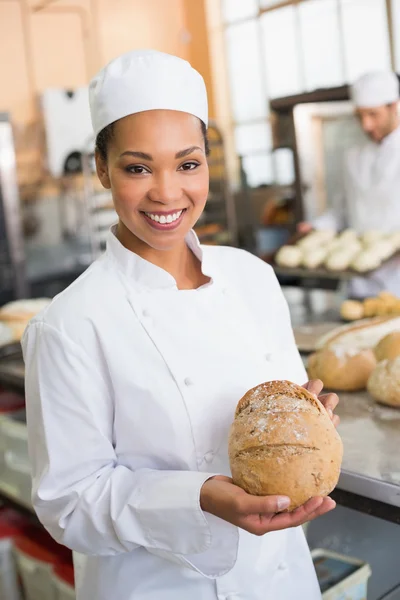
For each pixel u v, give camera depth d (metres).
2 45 6.20
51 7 6.38
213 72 6.93
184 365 1.04
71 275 6.20
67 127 6.13
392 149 3.07
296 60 6.30
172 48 7.06
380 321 1.85
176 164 0.95
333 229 3.24
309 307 2.79
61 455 0.99
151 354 1.03
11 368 2.17
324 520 1.58
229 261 1.20
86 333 1.00
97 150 1.03
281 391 0.98
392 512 1.13
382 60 5.56
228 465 1.06
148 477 0.98
